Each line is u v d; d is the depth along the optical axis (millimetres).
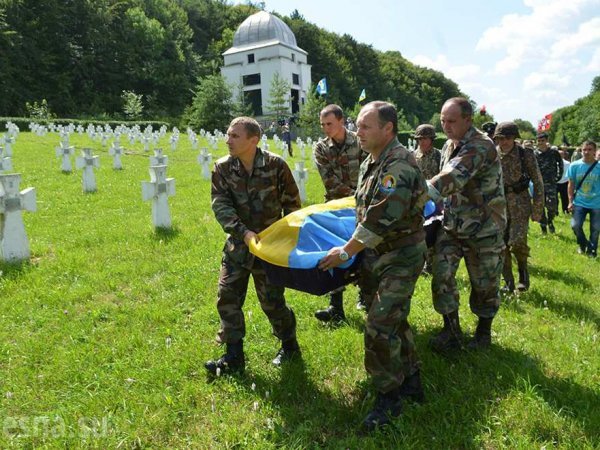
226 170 3648
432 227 4160
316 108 51656
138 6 71250
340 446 2846
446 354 4039
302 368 3764
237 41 66000
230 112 56375
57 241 7414
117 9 67000
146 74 63875
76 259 6461
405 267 3021
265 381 3617
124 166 16703
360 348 4090
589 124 79625
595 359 3953
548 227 11070
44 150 19828
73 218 8992
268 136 49094
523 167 5812
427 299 5422
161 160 14789
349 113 63531
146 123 46125
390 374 3020
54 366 3820
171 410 3234
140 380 3590
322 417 3174
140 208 10109
